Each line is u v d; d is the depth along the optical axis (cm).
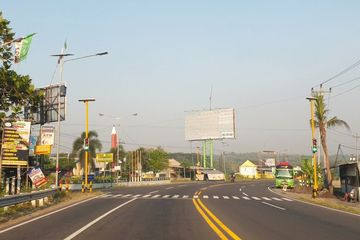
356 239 1337
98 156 7300
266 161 16938
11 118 2611
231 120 9406
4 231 1448
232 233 1420
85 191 4206
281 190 5425
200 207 2520
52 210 2266
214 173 10519
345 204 3150
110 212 2153
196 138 9812
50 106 4278
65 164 9106
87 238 1293
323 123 4272
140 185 7150
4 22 2361
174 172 13288
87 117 4375
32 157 3894
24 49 2520
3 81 2469
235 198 3625
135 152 11162
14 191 2862
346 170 3950
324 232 1495
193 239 1288
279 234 1423
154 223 1684
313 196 3738
